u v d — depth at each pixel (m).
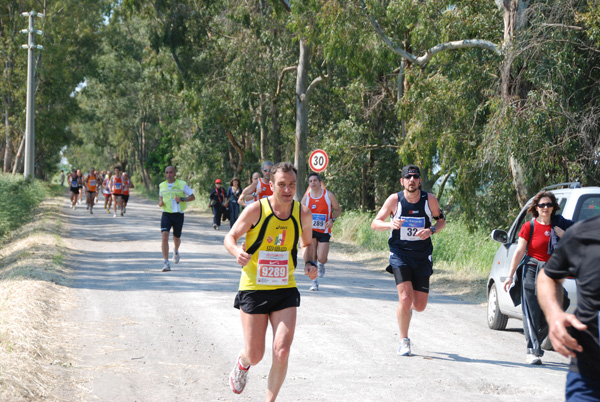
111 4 68.06
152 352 10.29
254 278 7.12
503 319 12.77
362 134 41.47
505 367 9.76
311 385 8.68
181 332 11.69
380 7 26.06
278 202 7.05
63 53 65.88
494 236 12.33
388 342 11.31
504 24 22.27
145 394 8.20
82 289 16.27
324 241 17.20
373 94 42.50
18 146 83.44
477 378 9.06
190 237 31.53
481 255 22.83
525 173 19.56
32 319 11.87
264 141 53.69
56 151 88.12
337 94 43.66
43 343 10.38
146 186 110.62
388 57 28.44
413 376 9.13
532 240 10.14
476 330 12.84
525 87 19.95
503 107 19.27
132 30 73.94
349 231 34.25
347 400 8.03
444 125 25.12
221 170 62.47
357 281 19.69
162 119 98.00
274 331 7.04
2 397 7.35
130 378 8.87
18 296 13.93
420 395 8.25
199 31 50.34
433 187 39.75
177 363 9.69
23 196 40.22
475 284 19.25
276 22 44.94
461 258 23.78
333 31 25.89
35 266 18.84
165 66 55.91
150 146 114.56
